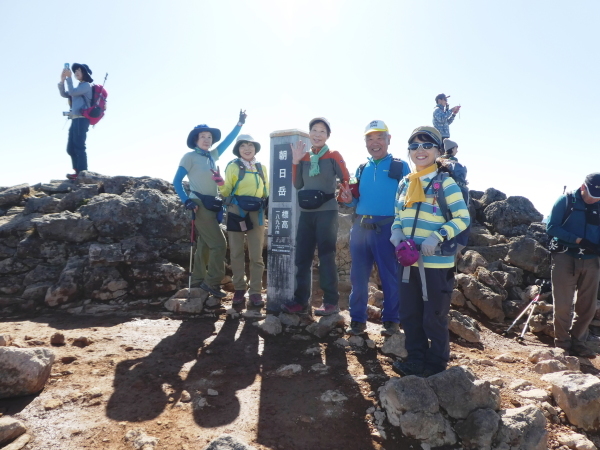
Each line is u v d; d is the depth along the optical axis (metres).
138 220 6.48
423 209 3.25
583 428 3.01
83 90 7.83
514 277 6.86
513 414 2.88
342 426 2.84
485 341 5.21
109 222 6.34
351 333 4.48
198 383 3.39
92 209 6.50
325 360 3.92
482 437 2.71
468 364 4.07
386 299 4.45
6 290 5.62
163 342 4.24
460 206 3.13
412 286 3.39
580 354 4.98
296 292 4.98
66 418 2.80
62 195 7.39
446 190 3.19
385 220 4.28
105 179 7.64
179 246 6.50
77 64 7.94
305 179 4.83
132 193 7.21
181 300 5.38
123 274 5.89
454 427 2.86
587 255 4.79
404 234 3.36
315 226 4.86
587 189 4.61
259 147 5.62
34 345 3.98
